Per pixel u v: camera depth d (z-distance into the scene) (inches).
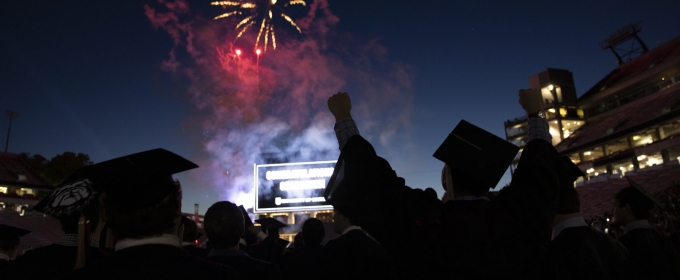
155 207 68.0
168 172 71.2
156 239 68.1
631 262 135.6
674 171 1285.7
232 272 70.2
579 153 2089.1
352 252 139.3
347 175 77.4
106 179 67.5
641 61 2274.9
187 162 74.9
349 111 88.3
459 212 77.2
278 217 551.2
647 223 144.7
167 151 74.4
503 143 88.0
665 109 1619.1
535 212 75.0
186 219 182.9
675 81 1899.6
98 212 100.3
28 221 1381.6
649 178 1347.2
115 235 68.8
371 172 77.0
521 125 2421.3
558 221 117.4
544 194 76.6
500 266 71.1
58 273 98.7
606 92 2252.7
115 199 67.4
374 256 138.1
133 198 66.7
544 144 83.9
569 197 115.6
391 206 75.4
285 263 145.4
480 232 73.8
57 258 101.1
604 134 1921.8
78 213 102.0
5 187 1684.3
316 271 138.6
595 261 108.2
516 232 74.4
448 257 72.0
